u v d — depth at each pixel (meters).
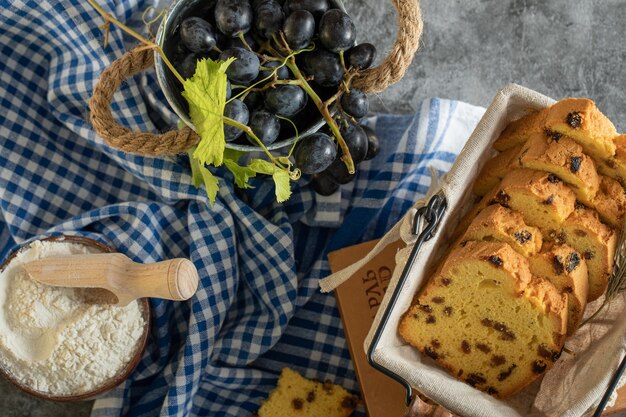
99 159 0.78
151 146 0.62
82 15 0.72
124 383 0.74
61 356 0.68
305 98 0.59
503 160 0.63
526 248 0.59
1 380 0.76
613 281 0.61
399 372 0.58
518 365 0.62
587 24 0.79
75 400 0.69
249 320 0.75
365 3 0.79
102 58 0.73
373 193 0.74
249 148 0.61
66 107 0.76
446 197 0.57
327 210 0.75
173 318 0.76
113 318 0.69
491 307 0.60
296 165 0.62
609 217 0.59
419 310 0.62
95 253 0.70
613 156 0.59
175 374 0.74
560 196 0.59
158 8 0.78
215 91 0.56
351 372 0.75
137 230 0.73
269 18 0.58
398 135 0.77
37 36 0.74
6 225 0.78
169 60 0.62
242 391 0.75
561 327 0.59
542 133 0.60
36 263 0.66
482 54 0.79
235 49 0.57
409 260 0.56
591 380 0.57
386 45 0.80
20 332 0.69
